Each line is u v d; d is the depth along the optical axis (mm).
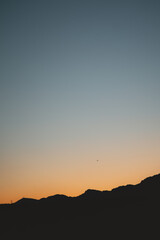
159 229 67188
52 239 75625
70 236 75375
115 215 82438
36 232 82750
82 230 77562
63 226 83438
